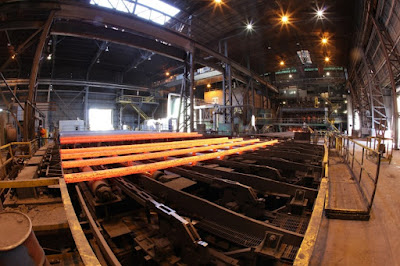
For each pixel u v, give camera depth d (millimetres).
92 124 33250
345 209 3736
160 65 32469
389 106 22984
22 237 1245
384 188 5168
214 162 7098
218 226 3549
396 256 2645
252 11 19328
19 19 10750
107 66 32406
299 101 46469
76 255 2398
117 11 13156
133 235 3592
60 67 30469
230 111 24703
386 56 14227
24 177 4227
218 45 25625
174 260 2904
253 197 4301
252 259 2725
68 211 2033
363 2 14812
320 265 2512
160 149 8148
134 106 35969
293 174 7484
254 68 37125
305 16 20750
